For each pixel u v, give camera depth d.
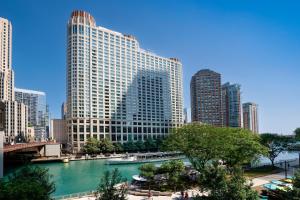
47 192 23.00
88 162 123.75
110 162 111.19
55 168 102.31
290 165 83.50
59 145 133.62
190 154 55.38
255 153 60.22
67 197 44.09
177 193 46.31
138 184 54.22
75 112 197.25
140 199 41.56
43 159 121.44
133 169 97.12
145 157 127.19
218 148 53.56
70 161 128.00
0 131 50.59
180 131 57.12
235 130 63.94
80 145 193.50
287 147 83.44
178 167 52.69
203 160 55.12
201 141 53.62
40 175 26.17
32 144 115.06
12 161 113.31
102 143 163.25
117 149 170.88
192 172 63.84
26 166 27.16
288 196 29.36
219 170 29.34
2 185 19.89
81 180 74.06
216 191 26.75
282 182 50.31
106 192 23.09
